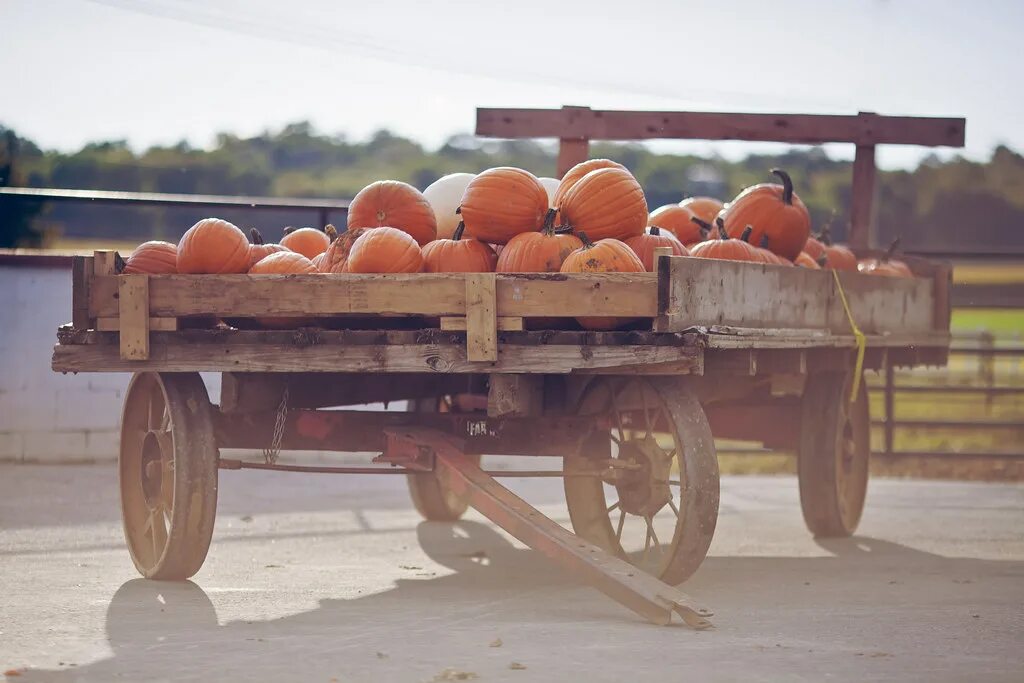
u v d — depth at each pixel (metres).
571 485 7.77
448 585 7.55
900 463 15.76
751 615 6.55
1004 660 5.52
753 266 7.21
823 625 6.28
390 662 5.36
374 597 7.09
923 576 8.01
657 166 75.88
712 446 6.79
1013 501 12.24
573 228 7.26
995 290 39.19
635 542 9.60
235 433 7.34
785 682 5.04
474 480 6.67
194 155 47.72
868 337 8.98
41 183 38.66
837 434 9.50
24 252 14.24
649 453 6.99
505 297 6.38
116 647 5.68
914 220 51.91
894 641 5.90
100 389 14.30
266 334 6.68
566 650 5.59
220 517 10.73
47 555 8.46
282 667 5.27
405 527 10.26
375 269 6.79
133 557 7.61
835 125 12.42
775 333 7.17
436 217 8.14
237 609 6.65
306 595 7.13
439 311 6.43
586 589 7.40
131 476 7.68
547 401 7.32
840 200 71.38
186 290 6.76
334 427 7.24
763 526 10.55
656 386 6.89
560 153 12.30
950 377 24.62
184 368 6.80
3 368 14.12
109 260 7.03
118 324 6.91
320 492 12.59
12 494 11.61
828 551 9.18
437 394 8.34
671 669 5.23
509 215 7.11
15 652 5.56
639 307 6.32
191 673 5.16
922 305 10.61
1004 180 51.19
